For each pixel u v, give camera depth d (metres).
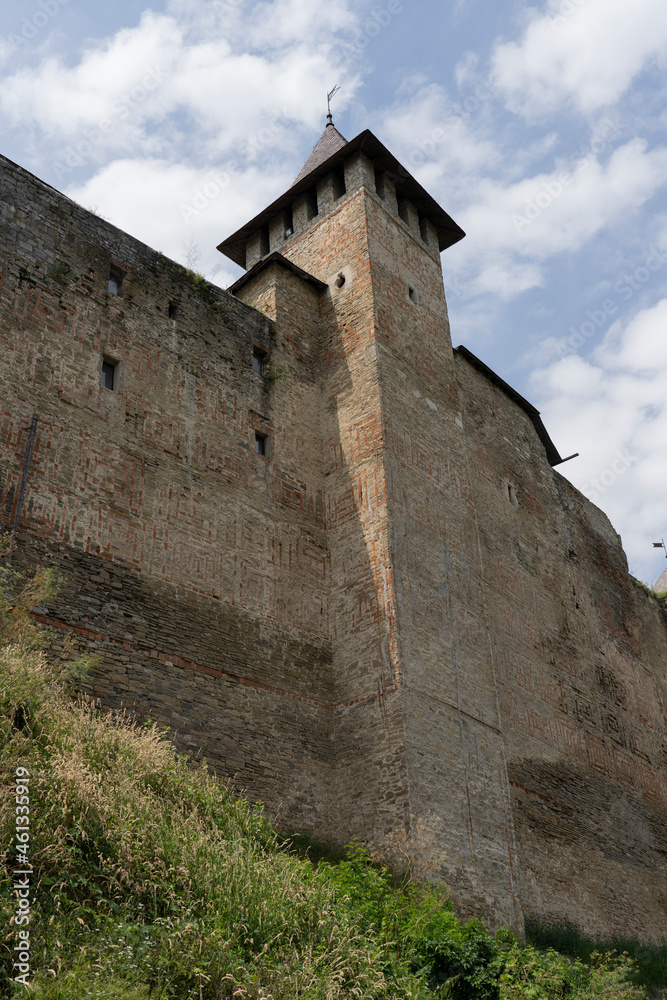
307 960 8.83
